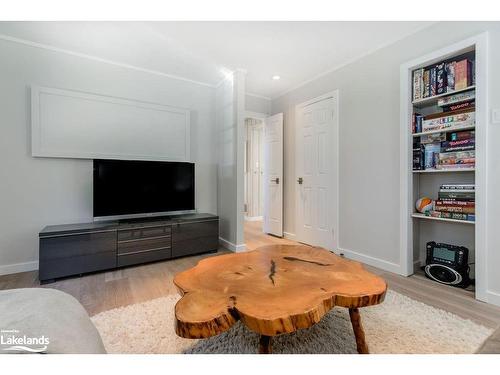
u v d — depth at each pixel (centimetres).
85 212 272
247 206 609
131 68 299
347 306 110
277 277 129
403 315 162
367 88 268
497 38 177
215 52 267
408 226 233
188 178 315
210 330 93
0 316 71
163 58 280
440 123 214
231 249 325
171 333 144
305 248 182
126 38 239
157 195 292
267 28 224
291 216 383
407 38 232
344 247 295
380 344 133
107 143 282
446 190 213
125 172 272
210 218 310
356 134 280
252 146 606
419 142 234
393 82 243
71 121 262
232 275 131
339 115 300
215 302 103
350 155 287
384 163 252
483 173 183
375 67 259
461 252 207
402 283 217
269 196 424
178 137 328
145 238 267
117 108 288
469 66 196
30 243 247
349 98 288
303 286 118
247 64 297
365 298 110
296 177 371
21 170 243
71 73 264
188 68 306
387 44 248
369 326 150
